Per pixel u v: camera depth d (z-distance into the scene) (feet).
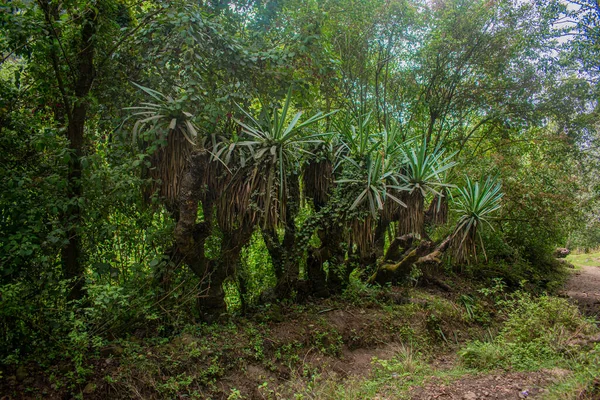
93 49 15.98
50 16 14.58
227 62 17.24
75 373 12.89
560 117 35.65
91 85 16.28
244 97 17.83
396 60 33.94
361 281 24.52
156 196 15.92
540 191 34.27
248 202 16.84
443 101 33.91
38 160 14.71
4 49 14.53
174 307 15.96
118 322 14.96
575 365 15.12
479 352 17.49
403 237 22.49
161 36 16.80
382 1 30.71
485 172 32.99
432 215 25.40
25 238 12.91
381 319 20.31
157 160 16.57
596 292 35.22
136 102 17.21
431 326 21.22
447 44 32.14
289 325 18.13
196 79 16.38
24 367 12.75
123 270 17.47
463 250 24.31
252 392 14.62
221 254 17.44
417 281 27.02
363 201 20.17
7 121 14.51
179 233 15.70
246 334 16.70
